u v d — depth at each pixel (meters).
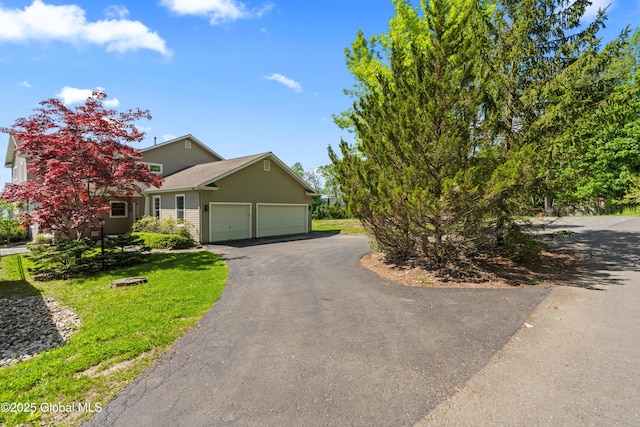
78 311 5.62
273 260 10.33
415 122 6.46
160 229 15.65
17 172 20.97
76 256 8.98
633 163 22.50
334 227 23.39
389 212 6.95
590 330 4.16
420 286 6.67
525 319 4.64
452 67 6.93
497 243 8.49
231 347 4.03
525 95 8.09
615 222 16.61
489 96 7.95
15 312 5.75
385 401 2.83
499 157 6.97
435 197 6.36
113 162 10.30
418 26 12.70
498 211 7.01
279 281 7.47
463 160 6.81
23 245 17.30
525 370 3.26
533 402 2.74
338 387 3.07
